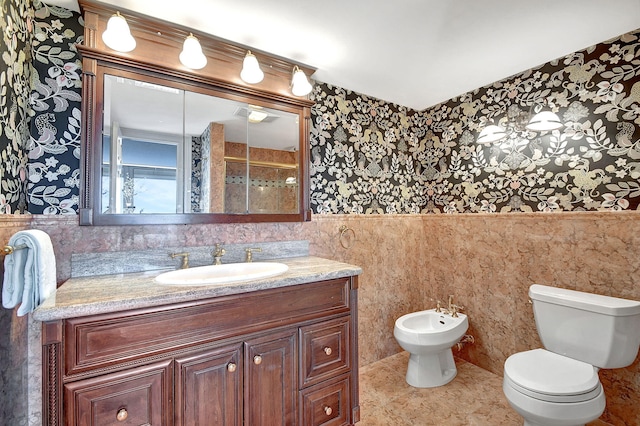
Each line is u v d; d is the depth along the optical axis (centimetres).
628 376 153
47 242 105
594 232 166
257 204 181
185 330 112
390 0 131
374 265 236
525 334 196
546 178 188
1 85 102
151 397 105
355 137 229
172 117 156
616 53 160
